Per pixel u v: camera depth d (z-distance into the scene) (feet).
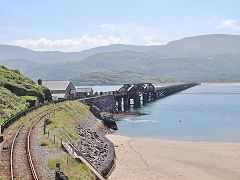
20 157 83.15
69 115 185.06
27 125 131.34
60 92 319.27
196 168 122.72
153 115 295.28
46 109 183.32
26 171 73.20
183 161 132.16
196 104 405.80
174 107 373.20
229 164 127.65
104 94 326.24
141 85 445.78
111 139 177.99
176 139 180.04
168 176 112.98
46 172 74.90
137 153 144.66
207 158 136.36
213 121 249.75
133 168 121.29
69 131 137.49
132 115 295.89
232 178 111.55
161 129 215.72
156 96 533.14
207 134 193.98
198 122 245.45
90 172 89.71
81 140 132.16
